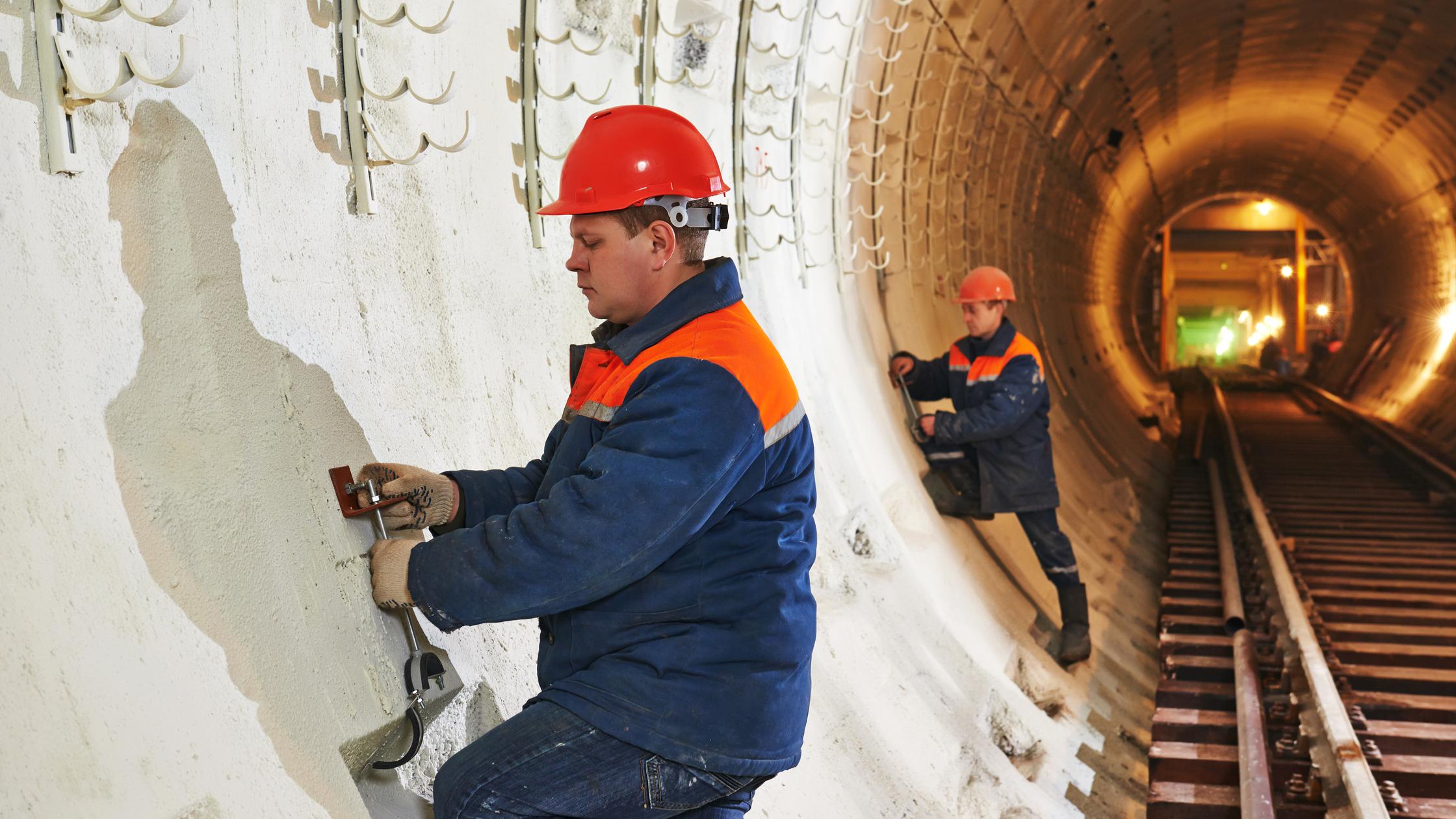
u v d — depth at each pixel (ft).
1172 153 66.54
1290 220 107.76
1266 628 21.81
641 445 5.40
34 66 4.98
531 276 9.60
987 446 17.03
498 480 6.66
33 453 4.66
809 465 6.14
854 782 10.36
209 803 4.79
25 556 4.48
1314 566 27.14
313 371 6.55
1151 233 83.61
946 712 12.78
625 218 5.88
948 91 22.58
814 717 10.49
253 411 5.97
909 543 15.55
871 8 16.53
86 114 5.20
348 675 6.03
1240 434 52.49
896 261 20.54
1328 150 65.51
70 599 4.60
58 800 4.19
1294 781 14.66
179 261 5.68
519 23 9.50
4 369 4.62
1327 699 15.56
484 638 7.67
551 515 5.39
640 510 5.32
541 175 9.78
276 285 6.41
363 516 6.52
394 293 7.59
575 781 5.58
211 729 4.98
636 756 5.57
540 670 6.16
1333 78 51.70
